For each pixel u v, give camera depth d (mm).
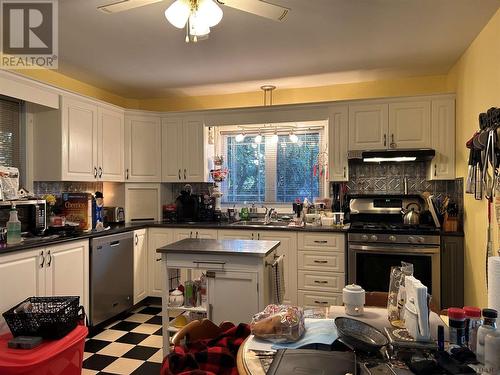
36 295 2588
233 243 2531
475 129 2799
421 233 3168
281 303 2508
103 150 3752
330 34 2732
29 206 2910
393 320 1306
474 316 1130
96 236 3172
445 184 3715
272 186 4504
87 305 3074
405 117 3570
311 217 3723
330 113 3771
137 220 4188
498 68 2309
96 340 2992
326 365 988
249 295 2207
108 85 4066
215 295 2264
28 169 3270
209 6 1718
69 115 3330
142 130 4188
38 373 1948
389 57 3225
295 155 4438
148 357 2672
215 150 4590
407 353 1083
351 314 1441
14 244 2514
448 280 3232
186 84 4027
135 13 2381
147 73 3637
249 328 1510
